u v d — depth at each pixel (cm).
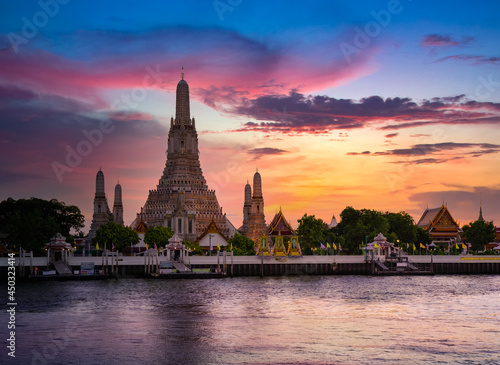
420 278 19100
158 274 18762
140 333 9262
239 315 10869
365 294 14000
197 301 12769
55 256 18750
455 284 16662
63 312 11250
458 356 7869
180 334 9169
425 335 9019
